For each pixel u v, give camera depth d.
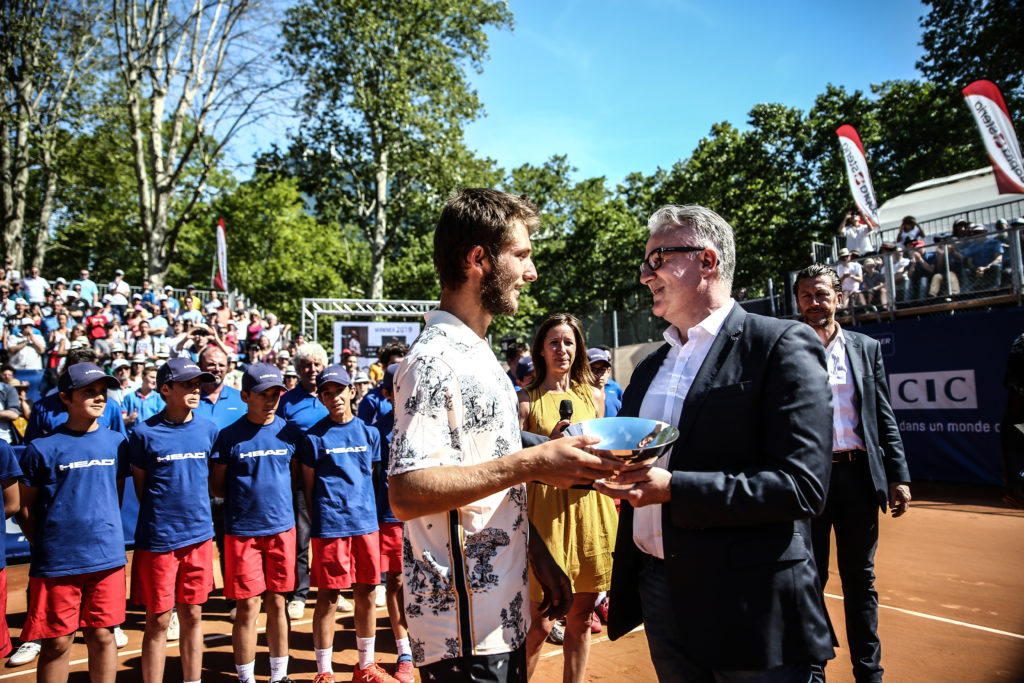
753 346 1.77
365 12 22.09
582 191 36.19
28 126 21.30
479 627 1.48
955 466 9.88
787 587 1.66
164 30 20.20
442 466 1.40
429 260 32.00
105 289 17.27
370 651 3.75
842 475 3.06
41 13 19.52
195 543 3.47
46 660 3.11
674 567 1.73
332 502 3.77
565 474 1.43
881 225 14.84
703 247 1.94
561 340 3.43
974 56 20.22
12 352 11.37
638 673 3.62
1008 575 5.13
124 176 27.84
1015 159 10.31
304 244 31.39
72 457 3.26
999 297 9.66
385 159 24.91
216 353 5.51
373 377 12.97
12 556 6.71
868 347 3.28
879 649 2.96
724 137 30.59
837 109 27.67
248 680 3.50
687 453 1.79
